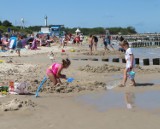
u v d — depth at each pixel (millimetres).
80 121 9297
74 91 14016
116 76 18797
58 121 9328
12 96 12703
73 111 10508
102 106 11227
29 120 9461
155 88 14711
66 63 14633
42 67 22219
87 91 14102
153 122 9008
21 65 23141
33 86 14523
